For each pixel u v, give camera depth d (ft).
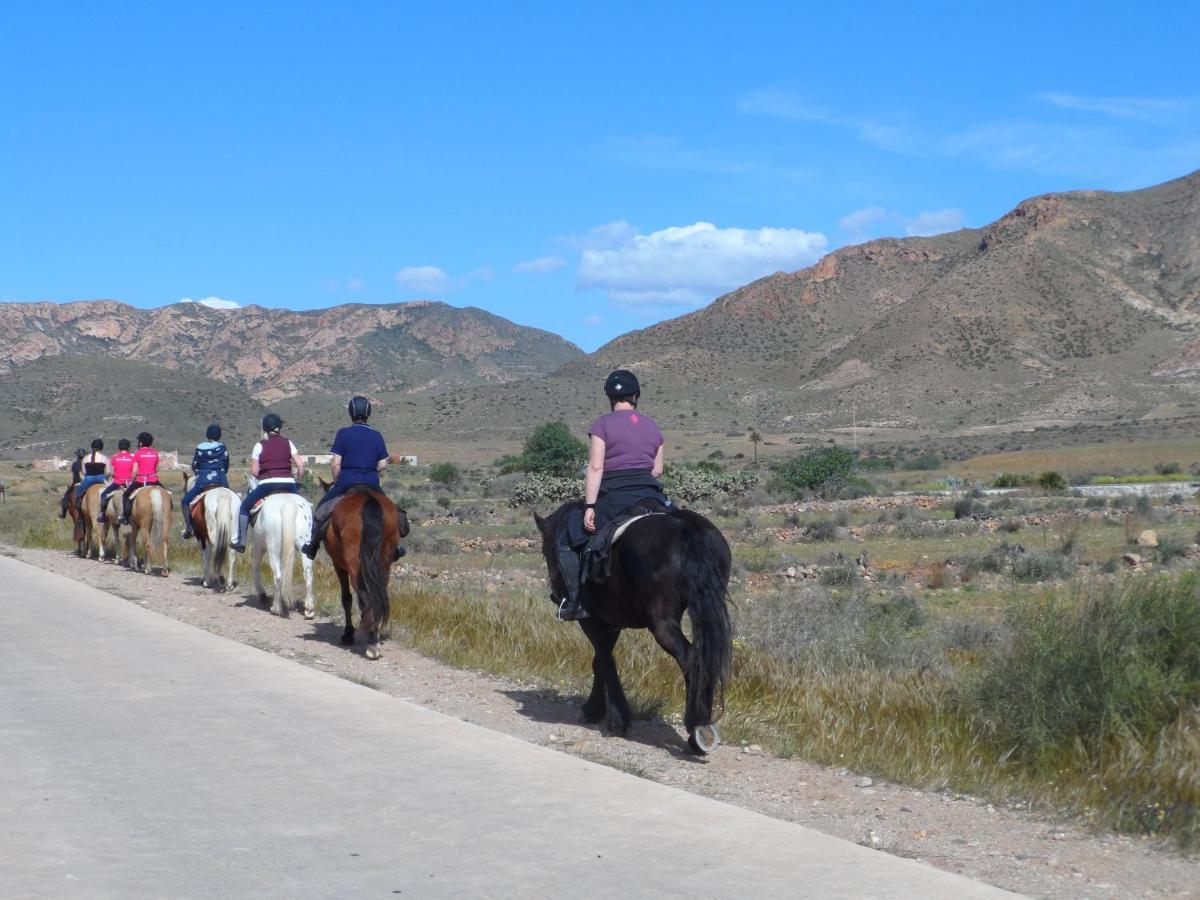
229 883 17.28
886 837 21.18
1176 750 24.93
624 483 28.40
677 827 19.97
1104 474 245.04
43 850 18.70
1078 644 28.22
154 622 43.57
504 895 16.83
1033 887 18.72
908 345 605.73
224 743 25.49
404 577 68.54
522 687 35.35
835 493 177.78
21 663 35.14
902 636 43.86
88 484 75.41
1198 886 18.92
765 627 43.57
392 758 24.27
